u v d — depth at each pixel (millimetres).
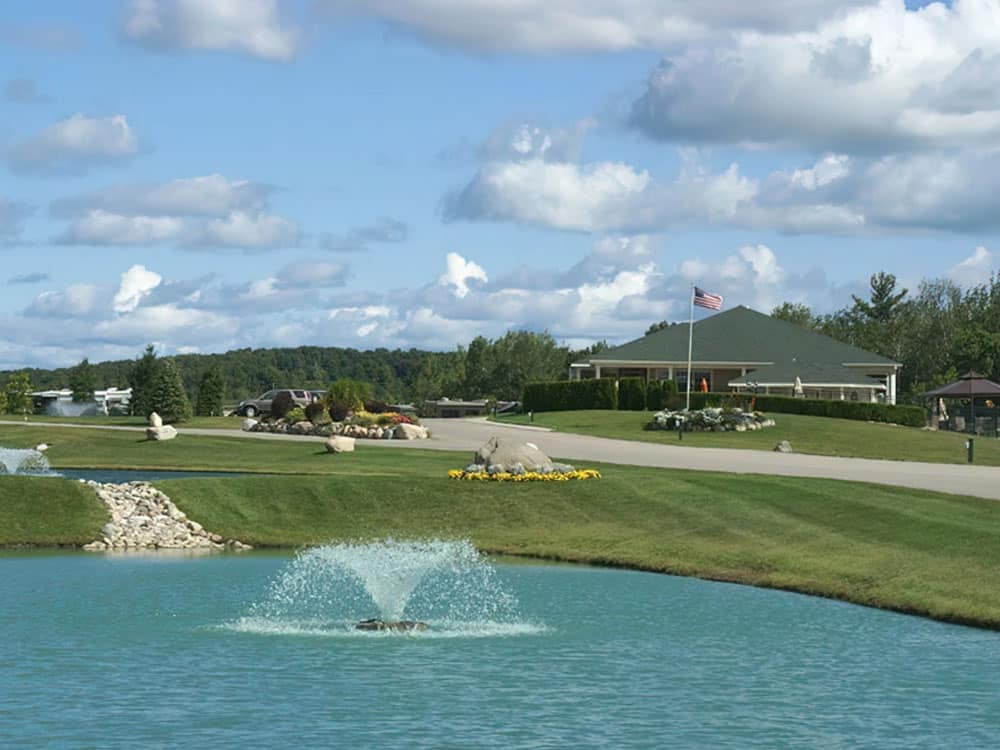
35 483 40500
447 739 16250
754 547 33312
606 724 17031
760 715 17578
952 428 85625
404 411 91812
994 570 28141
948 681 19672
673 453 58719
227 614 25375
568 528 37625
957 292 147000
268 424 71188
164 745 15852
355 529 38250
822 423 73938
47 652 21391
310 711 17531
